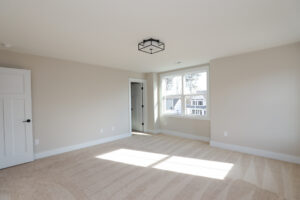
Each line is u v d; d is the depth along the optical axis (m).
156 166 2.86
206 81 4.40
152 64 4.36
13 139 2.94
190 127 4.85
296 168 2.67
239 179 2.36
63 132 3.71
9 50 2.98
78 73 4.00
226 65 3.66
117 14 1.77
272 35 2.44
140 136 5.18
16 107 2.98
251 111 3.33
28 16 1.79
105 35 2.35
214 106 3.91
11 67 3.02
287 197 1.93
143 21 1.95
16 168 2.82
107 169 2.76
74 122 3.90
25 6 1.58
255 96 3.27
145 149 3.83
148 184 2.27
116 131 4.85
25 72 3.08
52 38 2.44
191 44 2.79
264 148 3.20
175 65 4.51
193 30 2.22
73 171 2.69
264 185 2.20
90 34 2.31
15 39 2.46
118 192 2.08
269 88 3.10
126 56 3.50
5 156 2.85
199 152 3.56
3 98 2.84
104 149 3.87
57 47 2.86
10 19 1.85
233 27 2.15
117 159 3.21
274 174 2.49
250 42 2.74
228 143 3.71
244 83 3.40
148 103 5.78
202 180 2.35
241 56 3.42
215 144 3.93
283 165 2.79
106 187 2.20
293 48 2.82
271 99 3.08
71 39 2.49
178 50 3.12
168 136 5.16
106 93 4.62
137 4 1.58
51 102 3.53
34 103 3.29
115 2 1.54
